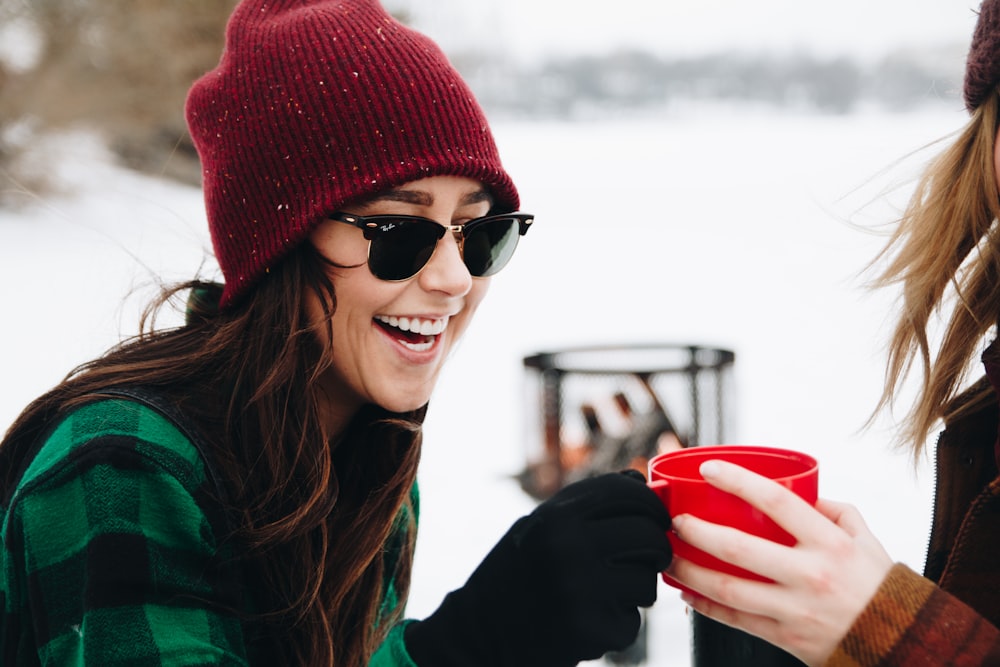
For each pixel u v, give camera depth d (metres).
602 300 9.38
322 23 1.12
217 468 1.05
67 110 11.34
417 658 0.99
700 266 11.07
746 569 0.87
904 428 1.39
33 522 0.96
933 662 0.81
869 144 20.86
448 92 1.13
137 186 11.60
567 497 0.96
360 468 1.29
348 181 1.08
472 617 0.97
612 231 14.08
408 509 1.41
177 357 1.13
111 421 1.00
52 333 6.45
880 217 1.62
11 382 5.47
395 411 1.18
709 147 25.23
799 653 0.87
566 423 3.09
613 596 0.91
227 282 1.18
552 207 16.58
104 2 11.39
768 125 33.97
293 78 1.10
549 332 8.02
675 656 2.95
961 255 1.25
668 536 0.94
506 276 10.94
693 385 3.04
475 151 1.15
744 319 8.26
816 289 9.30
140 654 0.90
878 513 3.99
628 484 0.95
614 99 44.84
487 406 5.98
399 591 1.43
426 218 1.12
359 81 1.10
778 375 6.49
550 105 41.44
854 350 6.96
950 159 1.24
